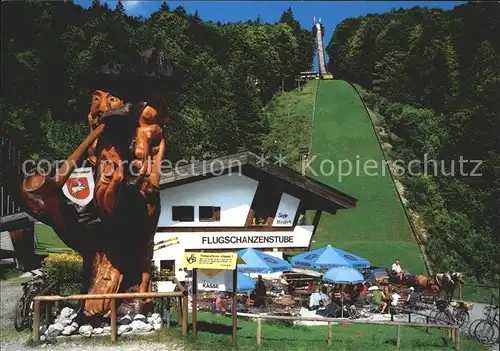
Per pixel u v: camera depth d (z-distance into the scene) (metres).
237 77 92.00
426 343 16.92
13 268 31.50
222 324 18.83
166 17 104.62
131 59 18.14
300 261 24.70
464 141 56.66
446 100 73.44
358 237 41.25
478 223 44.41
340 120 77.25
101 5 88.69
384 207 46.88
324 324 20.52
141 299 17.16
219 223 28.89
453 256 38.53
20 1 78.38
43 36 78.31
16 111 65.50
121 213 16.80
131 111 16.50
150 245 17.58
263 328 18.78
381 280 26.84
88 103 73.50
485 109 60.25
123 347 15.04
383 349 15.95
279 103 96.00
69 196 21.16
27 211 17.16
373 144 65.44
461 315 20.16
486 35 79.88
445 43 86.38
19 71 72.88
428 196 50.09
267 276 28.20
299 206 30.02
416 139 64.06
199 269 15.91
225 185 29.02
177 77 18.52
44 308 17.48
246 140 75.88
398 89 86.62
